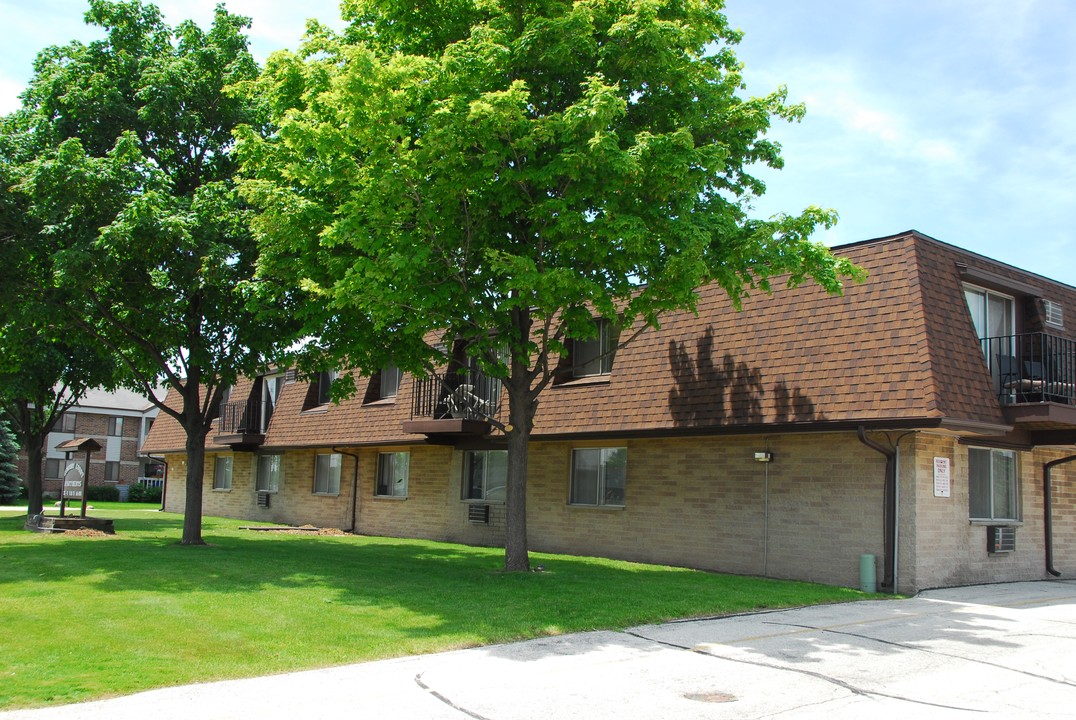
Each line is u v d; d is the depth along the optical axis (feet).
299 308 49.14
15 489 135.23
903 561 42.65
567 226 35.91
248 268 50.55
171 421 113.91
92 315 56.08
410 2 41.93
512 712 20.06
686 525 52.47
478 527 67.10
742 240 39.29
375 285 36.58
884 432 43.91
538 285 36.14
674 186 37.35
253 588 36.81
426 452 73.36
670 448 54.08
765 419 46.93
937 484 44.21
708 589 39.83
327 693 21.43
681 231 36.91
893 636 30.68
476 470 69.05
